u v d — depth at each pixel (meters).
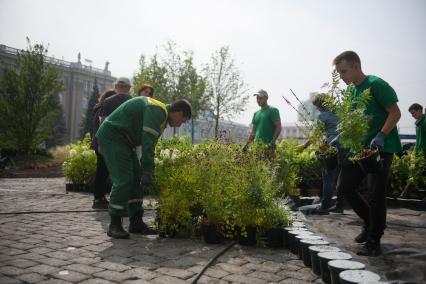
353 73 3.34
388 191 6.96
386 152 3.21
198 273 2.60
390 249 3.23
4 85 17.86
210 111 29.08
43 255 2.94
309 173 7.39
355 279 2.01
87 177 7.57
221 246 3.42
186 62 28.39
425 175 6.75
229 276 2.59
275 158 5.62
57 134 47.53
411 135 13.52
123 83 5.38
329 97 3.46
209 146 4.26
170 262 2.86
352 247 3.29
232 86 28.72
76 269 2.62
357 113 3.19
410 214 5.48
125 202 3.67
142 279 2.46
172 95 28.28
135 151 3.92
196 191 3.72
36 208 5.27
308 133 4.04
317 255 2.62
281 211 3.63
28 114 17.95
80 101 62.00
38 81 18.06
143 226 3.93
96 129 5.39
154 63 28.45
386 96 3.16
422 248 3.25
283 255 3.19
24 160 17.19
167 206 3.71
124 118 3.78
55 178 11.78
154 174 3.80
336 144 3.58
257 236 3.50
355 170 3.32
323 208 5.29
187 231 3.77
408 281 2.39
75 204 5.74
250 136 6.61
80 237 3.58
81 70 61.59
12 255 2.91
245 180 3.64
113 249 3.19
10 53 41.75
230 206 3.59
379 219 3.09
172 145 7.04
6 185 8.69
